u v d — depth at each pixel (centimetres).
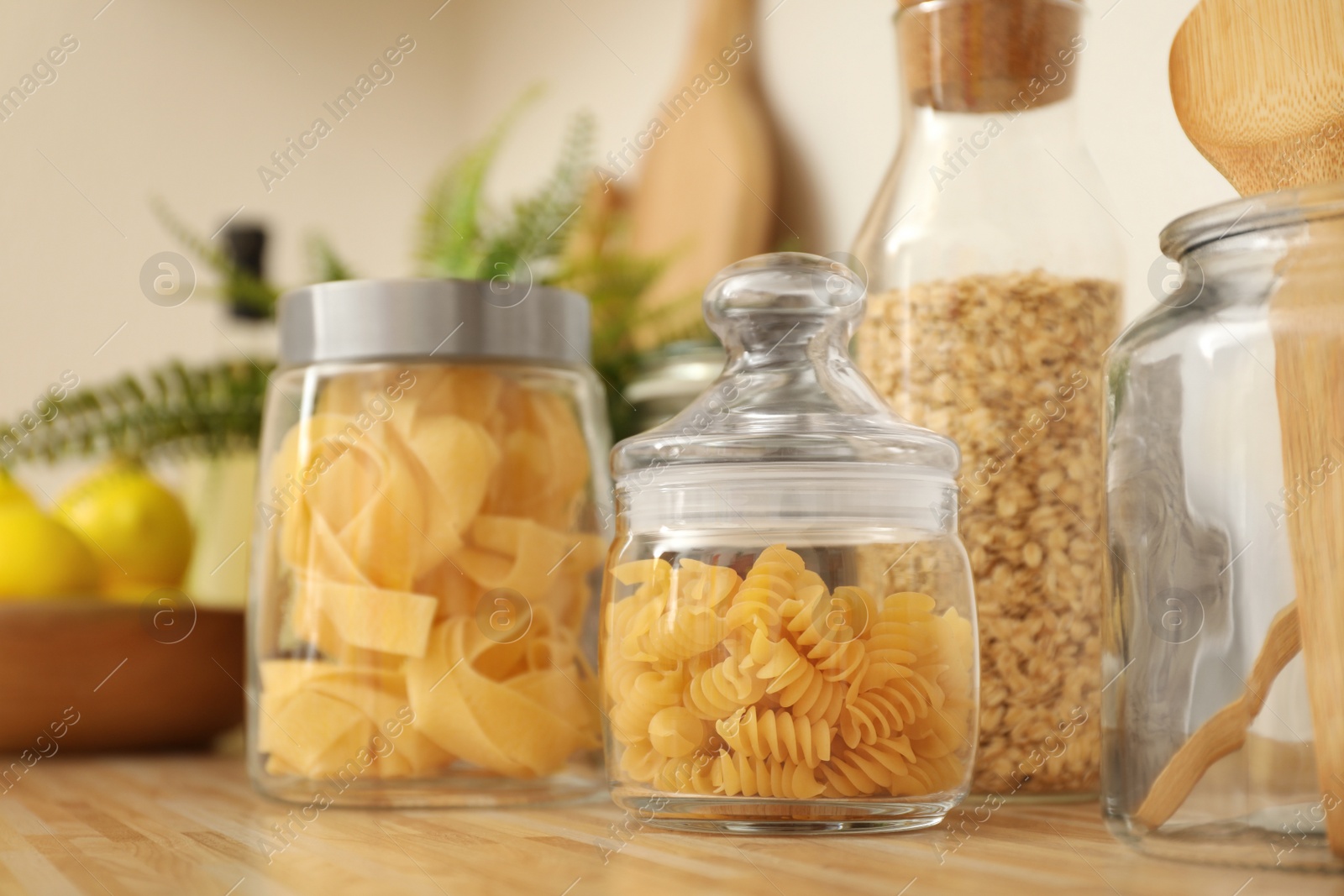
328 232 129
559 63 113
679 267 89
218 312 122
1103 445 47
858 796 40
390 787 49
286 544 51
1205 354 38
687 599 40
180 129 127
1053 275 51
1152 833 37
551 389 53
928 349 51
